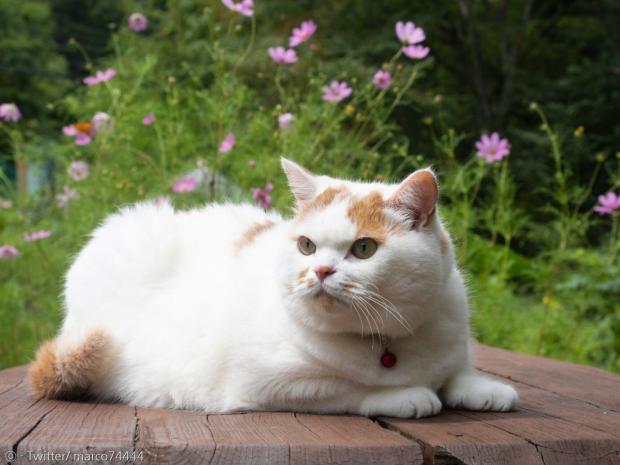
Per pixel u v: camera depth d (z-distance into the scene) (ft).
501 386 2.65
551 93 11.67
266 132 4.72
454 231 4.86
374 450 2.16
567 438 2.26
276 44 8.38
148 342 2.85
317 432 2.31
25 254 5.00
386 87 4.49
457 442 2.20
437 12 12.25
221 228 3.12
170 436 2.24
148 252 3.02
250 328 2.64
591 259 5.49
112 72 4.57
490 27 13.16
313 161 4.46
